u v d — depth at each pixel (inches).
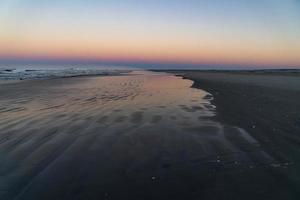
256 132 349.4
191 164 248.1
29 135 348.2
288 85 1079.6
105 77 1870.1
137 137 334.6
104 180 217.3
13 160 261.9
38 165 249.1
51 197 193.3
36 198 192.4
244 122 405.7
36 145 306.8
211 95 757.3
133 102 622.5
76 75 2105.1
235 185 205.2
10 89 952.3
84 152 282.0
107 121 423.5
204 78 1787.6
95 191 200.4
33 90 919.0
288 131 348.8
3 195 197.2
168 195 192.9
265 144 300.7
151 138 330.0
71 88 1000.2
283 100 627.8
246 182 209.5
